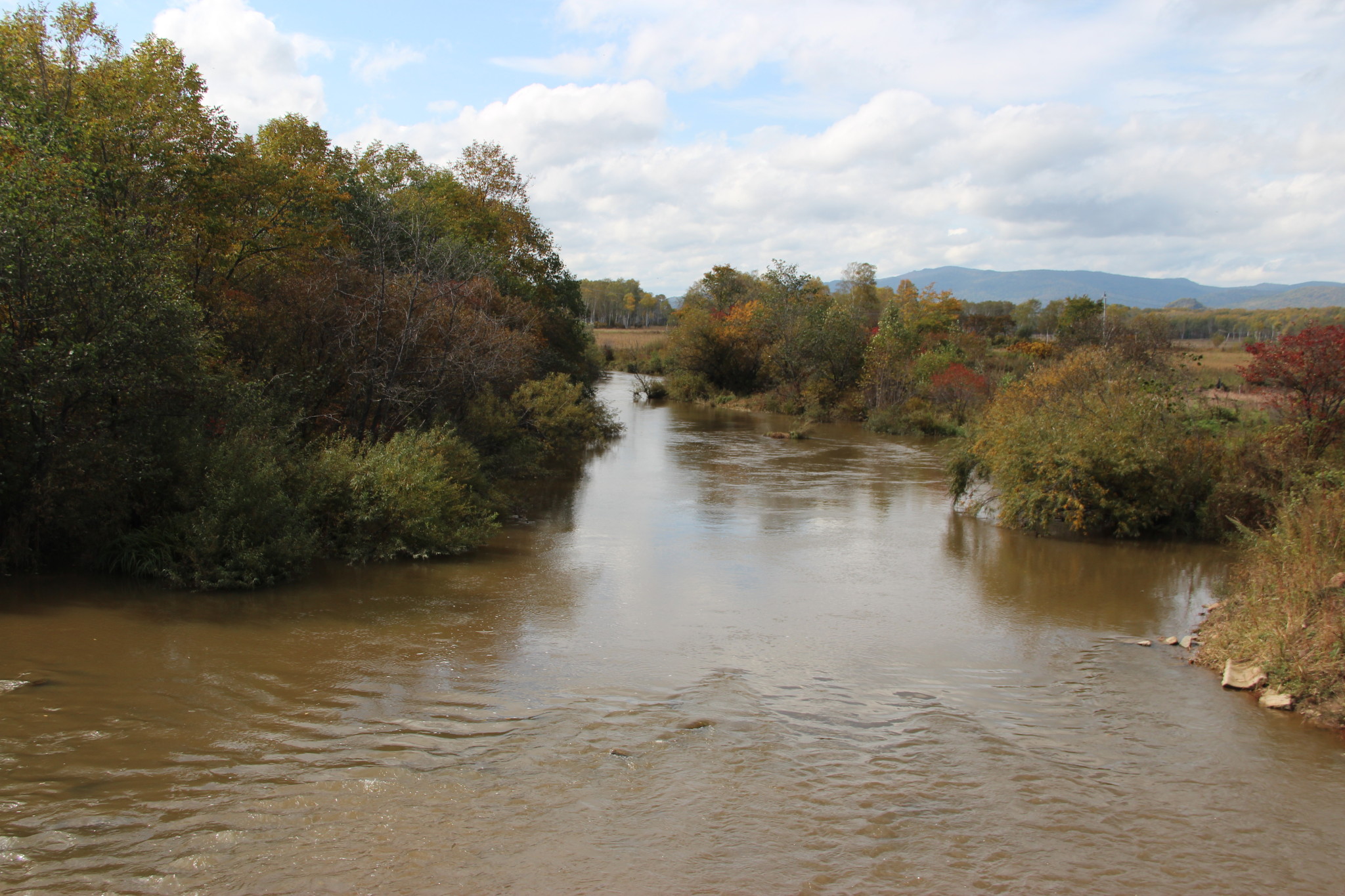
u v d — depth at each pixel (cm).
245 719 556
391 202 2303
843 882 385
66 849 384
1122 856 423
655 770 504
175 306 964
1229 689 703
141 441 954
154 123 1345
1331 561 772
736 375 4706
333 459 1156
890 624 893
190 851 387
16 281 861
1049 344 4266
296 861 381
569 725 572
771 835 429
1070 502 1367
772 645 802
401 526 1137
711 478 2020
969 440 1669
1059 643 834
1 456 873
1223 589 1011
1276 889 396
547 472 1973
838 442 2827
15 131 1030
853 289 8062
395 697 613
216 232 1435
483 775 487
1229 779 524
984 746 565
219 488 944
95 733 521
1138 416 1406
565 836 417
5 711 549
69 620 761
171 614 801
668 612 908
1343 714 615
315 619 816
